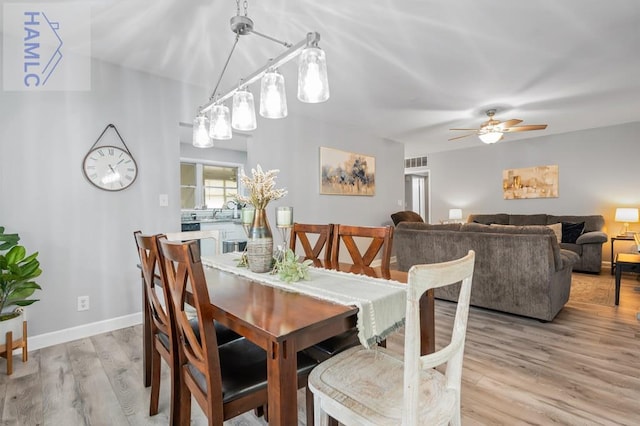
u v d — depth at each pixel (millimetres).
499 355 2322
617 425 1570
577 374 2047
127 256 2961
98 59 2805
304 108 4254
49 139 2582
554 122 5141
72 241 2684
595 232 5074
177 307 1237
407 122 4977
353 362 1285
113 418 1681
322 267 1937
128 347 2516
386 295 1297
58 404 1792
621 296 3736
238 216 6719
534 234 2969
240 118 2039
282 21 2281
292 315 1077
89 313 2762
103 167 2830
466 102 4059
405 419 903
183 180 6117
